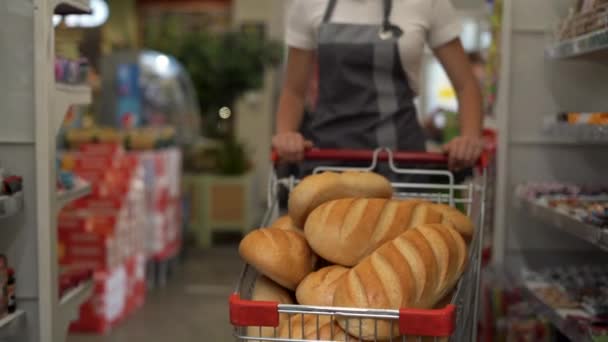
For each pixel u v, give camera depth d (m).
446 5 2.22
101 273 3.79
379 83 2.22
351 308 1.32
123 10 9.15
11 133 2.15
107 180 4.00
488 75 3.24
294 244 1.56
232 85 7.33
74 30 2.62
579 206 2.17
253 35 7.42
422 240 1.44
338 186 1.68
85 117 5.07
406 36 2.17
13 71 2.13
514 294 2.75
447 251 1.45
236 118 8.89
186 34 7.49
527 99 2.83
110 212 3.98
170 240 5.25
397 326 1.34
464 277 1.52
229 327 3.99
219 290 4.89
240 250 1.56
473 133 2.18
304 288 1.49
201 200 6.50
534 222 2.87
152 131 5.16
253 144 8.91
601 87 2.80
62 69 2.32
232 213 6.52
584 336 1.97
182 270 5.53
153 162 4.84
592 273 2.56
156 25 8.05
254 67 7.34
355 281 1.38
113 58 5.84
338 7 2.21
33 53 2.13
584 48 2.11
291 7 2.31
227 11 9.45
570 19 2.34
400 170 1.99
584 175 2.85
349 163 2.18
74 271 2.65
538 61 2.81
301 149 1.97
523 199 2.63
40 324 2.19
